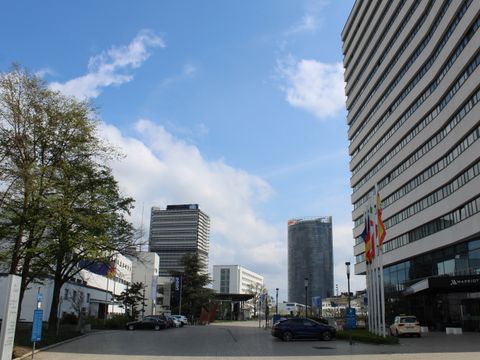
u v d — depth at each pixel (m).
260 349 24.73
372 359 18.86
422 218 53.03
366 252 35.28
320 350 23.84
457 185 44.94
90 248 29.19
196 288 99.94
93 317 64.00
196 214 150.12
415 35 54.25
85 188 29.94
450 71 45.00
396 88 60.19
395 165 61.16
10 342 15.83
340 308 96.06
